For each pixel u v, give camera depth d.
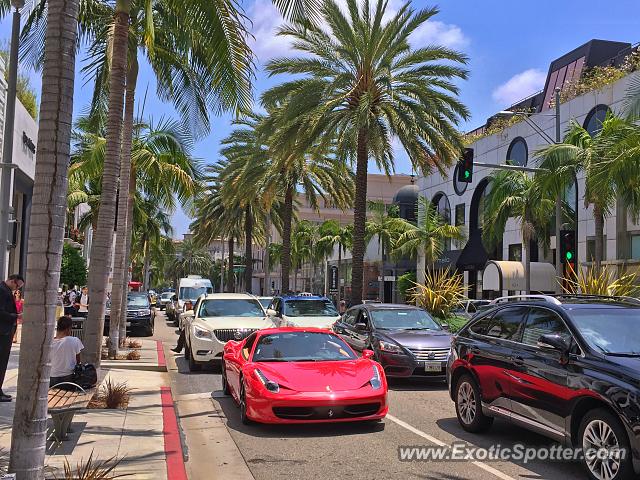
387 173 23.78
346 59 21.47
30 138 25.30
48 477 5.56
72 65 5.17
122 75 12.23
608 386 5.53
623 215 24.89
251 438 7.83
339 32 20.78
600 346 6.18
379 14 20.45
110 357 15.80
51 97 5.04
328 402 7.78
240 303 16.11
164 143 19.89
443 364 11.70
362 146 22.05
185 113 15.70
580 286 18.30
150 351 18.03
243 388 8.55
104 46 14.93
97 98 16.03
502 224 29.22
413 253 41.31
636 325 6.52
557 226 20.55
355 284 22.20
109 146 12.10
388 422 8.69
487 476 6.15
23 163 24.16
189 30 11.75
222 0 9.73
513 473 6.24
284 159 22.80
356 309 14.66
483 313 8.21
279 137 21.72
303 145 21.48
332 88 20.38
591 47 35.00
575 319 6.54
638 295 18.98
